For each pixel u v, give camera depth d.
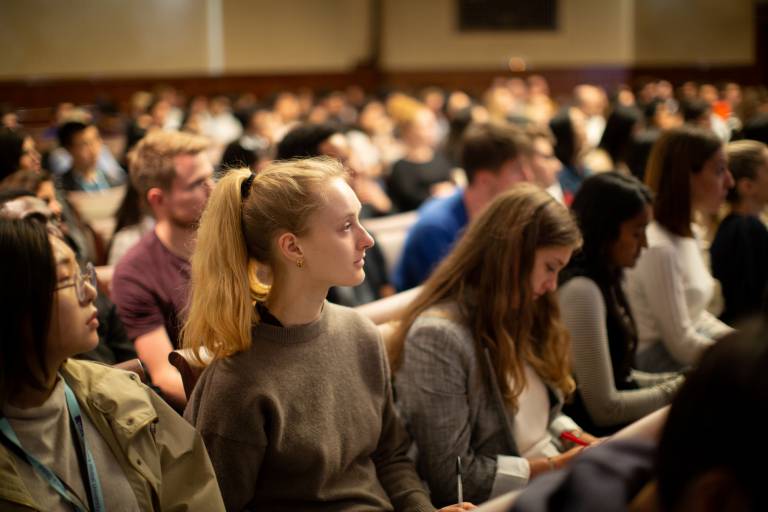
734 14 14.58
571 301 2.38
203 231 1.71
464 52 14.95
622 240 2.43
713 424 0.74
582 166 5.01
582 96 9.41
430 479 2.05
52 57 13.77
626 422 2.44
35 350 1.33
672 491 0.78
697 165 2.90
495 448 2.07
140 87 14.28
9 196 2.29
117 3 14.12
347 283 1.71
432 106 10.94
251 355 1.70
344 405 1.78
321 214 1.67
